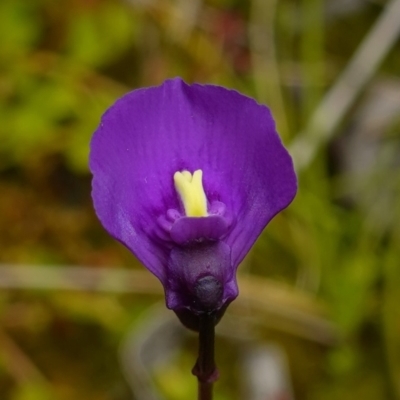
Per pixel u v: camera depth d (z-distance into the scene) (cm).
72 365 17
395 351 16
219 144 11
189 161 11
